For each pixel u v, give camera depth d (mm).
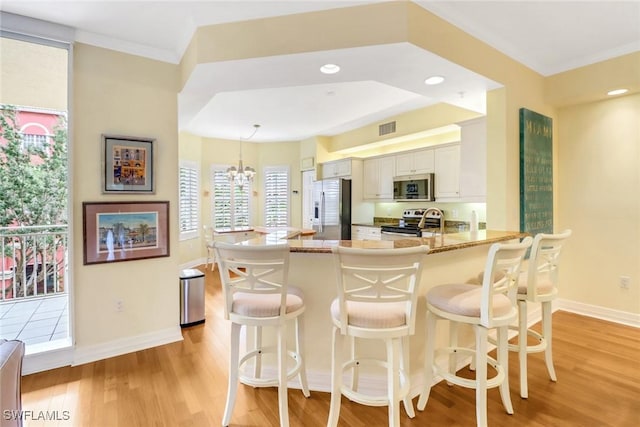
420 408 2016
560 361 2619
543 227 3496
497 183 3139
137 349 2844
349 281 2184
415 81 2877
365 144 5938
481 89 3096
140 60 2867
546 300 2205
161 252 2982
